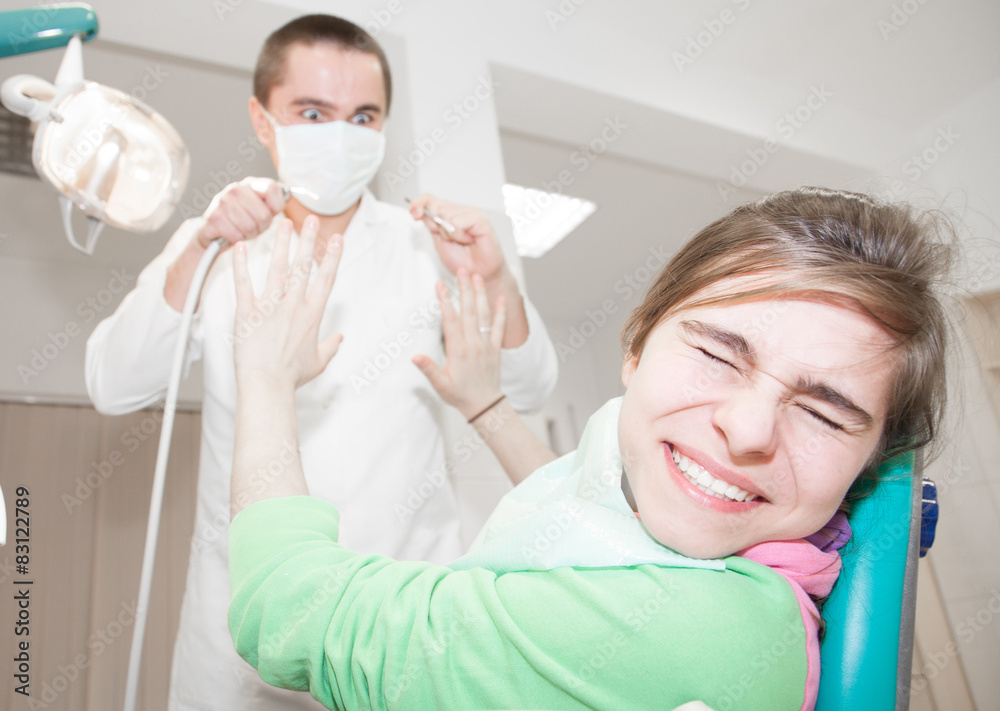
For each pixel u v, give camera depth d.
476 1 2.07
